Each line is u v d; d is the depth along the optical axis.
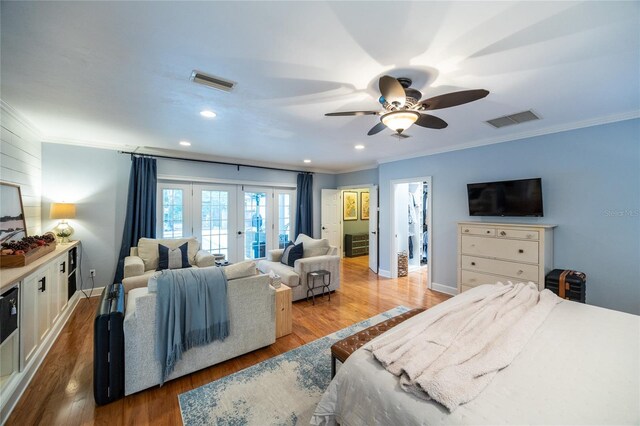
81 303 3.82
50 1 1.25
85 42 1.59
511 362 1.32
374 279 5.41
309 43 1.61
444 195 4.50
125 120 3.03
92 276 4.11
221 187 5.53
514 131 3.50
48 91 2.26
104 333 1.86
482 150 4.00
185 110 2.71
